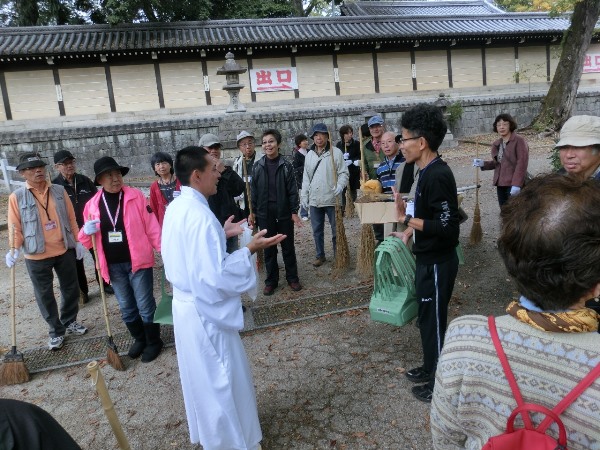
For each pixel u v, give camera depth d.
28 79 14.70
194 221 2.18
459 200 4.08
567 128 2.47
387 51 17.81
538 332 0.88
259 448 2.44
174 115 15.98
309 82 17.17
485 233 6.33
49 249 3.95
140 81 15.62
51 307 4.02
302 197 5.75
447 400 0.97
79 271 5.01
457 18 19.53
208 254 2.13
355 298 4.54
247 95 16.64
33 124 14.85
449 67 18.66
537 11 21.19
